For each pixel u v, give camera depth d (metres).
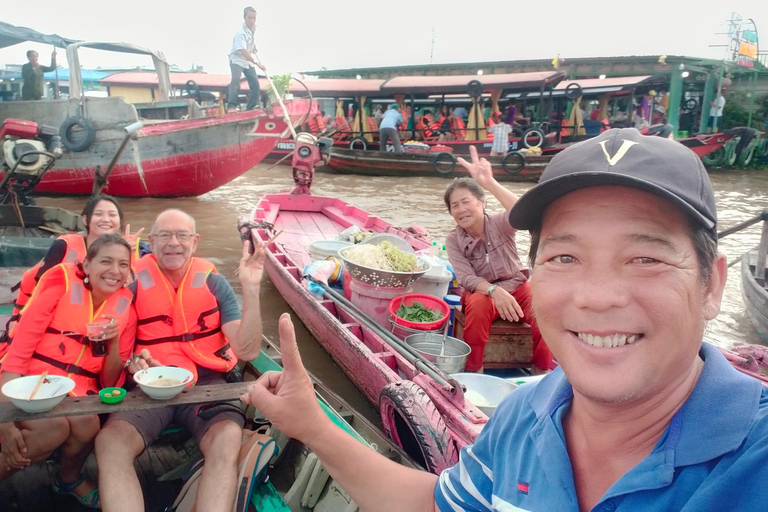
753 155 21.91
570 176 0.89
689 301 0.88
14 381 2.43
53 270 2.77
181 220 3.01
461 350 3.84
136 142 11.06
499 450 1.16
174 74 21.09
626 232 0.89
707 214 0.87
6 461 2.49
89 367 2.76
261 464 2.64
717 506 0.78
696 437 0.83
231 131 11.80
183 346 3.03
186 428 2.81
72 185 11.46
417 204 13.14
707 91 22.16
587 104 20.11
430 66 22.00
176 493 2.89
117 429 2.56
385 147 18.25
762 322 5.77
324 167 19.83
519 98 18.70
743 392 0.84
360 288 4.21
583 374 0.91
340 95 19.09
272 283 6.98
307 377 1.31
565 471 0.98
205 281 3.07
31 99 12.73
